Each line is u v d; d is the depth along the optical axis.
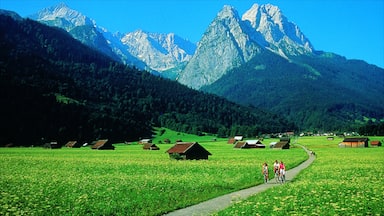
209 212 26.30
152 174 53.94
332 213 22.94
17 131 188.88
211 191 37.66
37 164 74.69
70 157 100.31
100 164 74.62
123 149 162.75
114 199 30.91
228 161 85.06
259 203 26.55
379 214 22.30
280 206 25.67
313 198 28.88
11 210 25.66
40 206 27.66
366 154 109.31
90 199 30.89
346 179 44.47
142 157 101.88
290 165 72.69
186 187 38.78
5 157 98.06
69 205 28.17
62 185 39.59
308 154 116.50
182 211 27.17
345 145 169.00
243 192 37.12
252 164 73.50
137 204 29.23
